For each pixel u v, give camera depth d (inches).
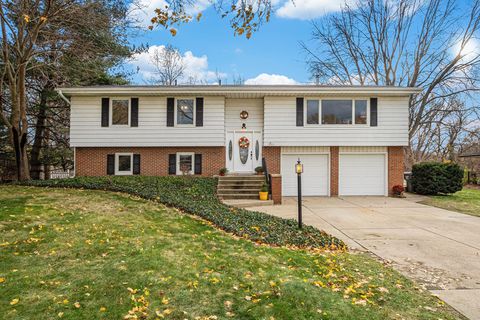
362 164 538.3
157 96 520.7
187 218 286.8
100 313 114.4
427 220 327.0
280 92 507.5
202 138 519.5
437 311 128.3
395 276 167.8
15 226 222.2
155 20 197.2
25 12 422.6
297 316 118.6
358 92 509.4
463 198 499.8
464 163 1033.5
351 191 537.0
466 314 126.6
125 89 502.0
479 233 270.4
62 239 202.1
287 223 288.2
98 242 200.4
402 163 535.2
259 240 228.5
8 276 142.9
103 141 515.2
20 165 473.4
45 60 542.3
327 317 118.8
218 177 489.1
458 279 165.2
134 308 119.0
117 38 552.7
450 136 1023.0
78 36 494.3
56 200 317.4
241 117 544.7
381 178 537.6
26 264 159.3
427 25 851.4
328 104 527.5
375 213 366.6
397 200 483.2
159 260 173.5
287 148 535.8
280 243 223.9
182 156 527.5
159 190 398.9
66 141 741.3
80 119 514.6
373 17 941.8
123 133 516.7
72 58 533.0
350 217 341.1
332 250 216.4
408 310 127.9
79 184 409.1
